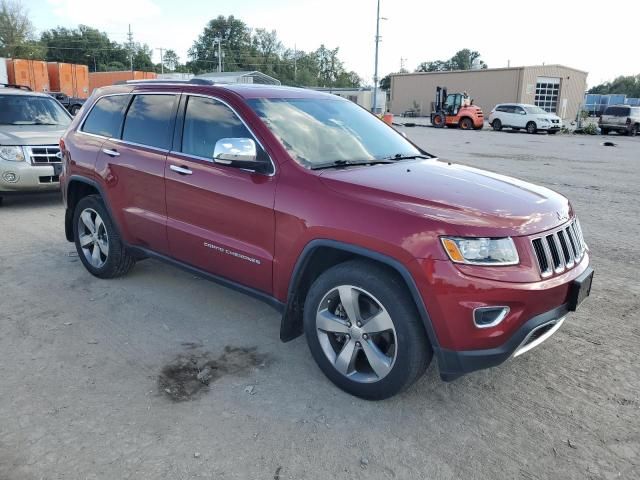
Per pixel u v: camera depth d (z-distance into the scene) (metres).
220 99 3.92
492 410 3.18
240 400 3.21
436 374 3.55
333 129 4.02
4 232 6.76
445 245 2.77
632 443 2.90
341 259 3.39
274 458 2.72
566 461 2.76
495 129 34.81
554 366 3.68
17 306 4.48
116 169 4.55
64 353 3.72
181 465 2.65
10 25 78.38
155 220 4.26
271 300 3.59
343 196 3.14
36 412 3.04
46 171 7.93
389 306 2.96
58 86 30.66
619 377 3.55
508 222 2.88
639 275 5.50
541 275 2.88
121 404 3.14
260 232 3.51
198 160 3.93
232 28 121.06
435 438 2.91
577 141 25.67
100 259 5.04
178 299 4.69
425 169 3.72
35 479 2.53
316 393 3.30
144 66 114.50
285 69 123.25
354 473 2.63
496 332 2.79
